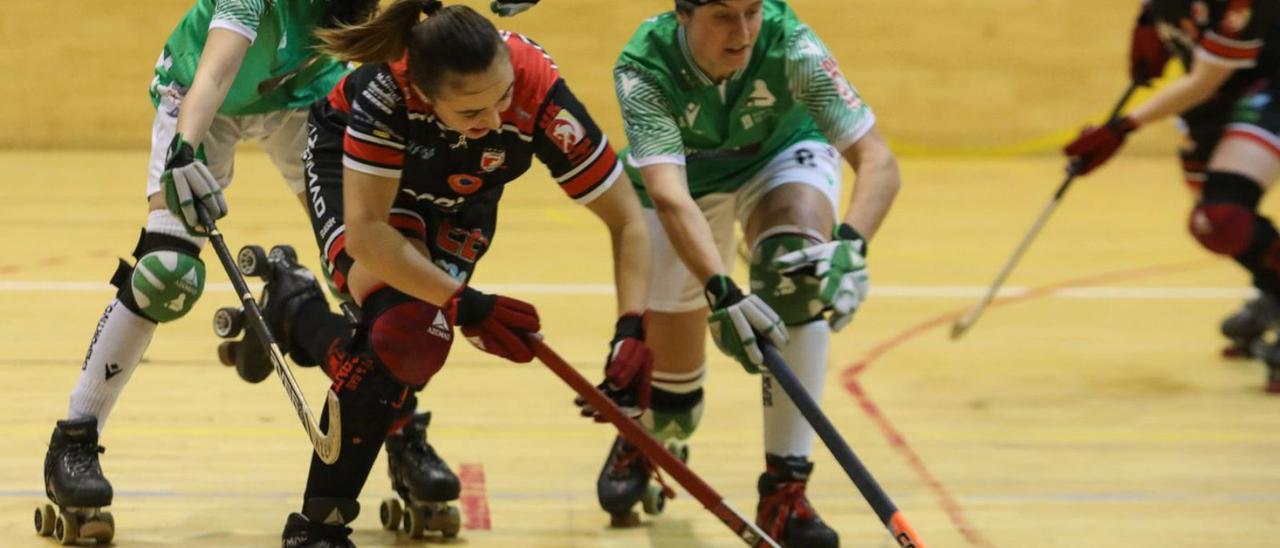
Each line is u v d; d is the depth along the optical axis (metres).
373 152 7.74
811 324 9.16
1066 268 20.38
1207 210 13.27
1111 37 29.52
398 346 7.92
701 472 11.27
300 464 11.09
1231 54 13.14
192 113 8.45
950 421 12.99
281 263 9.69
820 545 9.12
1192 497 10.84
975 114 29.69
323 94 10.00
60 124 27.89
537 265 19.61
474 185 8.27
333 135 8.84
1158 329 16.97
